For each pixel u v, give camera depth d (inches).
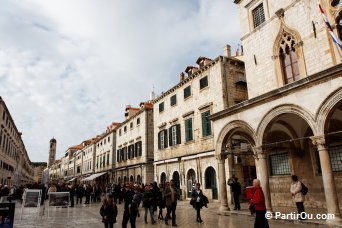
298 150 672.4
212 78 991.6
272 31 719.1
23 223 570.9
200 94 1051.3
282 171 716.7
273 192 732.0
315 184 634.8
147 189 577.6
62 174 4281.5
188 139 1087.0
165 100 1310.3
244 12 827.4
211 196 926.4
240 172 877.2
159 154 1306.6
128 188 580.1
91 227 516.1
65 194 676.7
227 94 936.3
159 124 1344.7
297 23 650.8
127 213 442.0
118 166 1878.7
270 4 734.5
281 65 696.4
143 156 1497.3
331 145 609.6
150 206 566.6
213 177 936.3
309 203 644.7
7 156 1809.8
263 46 746.8
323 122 459.5
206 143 975.6
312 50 610.2
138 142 1579.7
